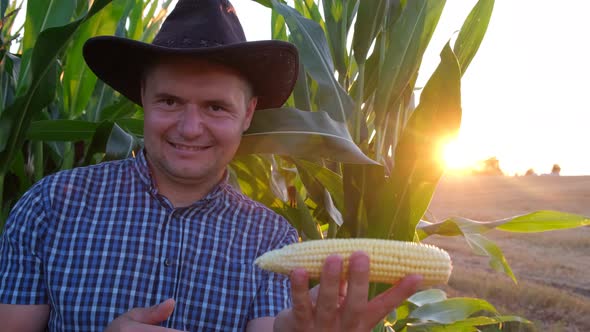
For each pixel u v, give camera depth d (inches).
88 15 63.3
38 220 50.1
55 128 76.4
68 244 50.3
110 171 54.4
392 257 40.3
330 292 37.9
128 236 51.3
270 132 64.9
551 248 241.3
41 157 86.2
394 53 76.7
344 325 39.8
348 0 86.0
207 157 51.4
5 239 50.5
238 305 52.5
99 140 76.6
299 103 84.6
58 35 63.1
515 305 184.9
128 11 108.0
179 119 50.3
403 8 82.2
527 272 208.2
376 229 69.2
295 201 100.1
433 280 41.0
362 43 78.4
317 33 80.6
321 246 40.7
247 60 51.4
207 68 49.7
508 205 447.8
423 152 65.6
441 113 64.2
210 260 52.6
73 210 51.5
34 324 48.9
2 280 48.8
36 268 49.3
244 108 53.9
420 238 87.6
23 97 65.7
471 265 241.8
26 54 76.4
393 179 67.8
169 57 49.5
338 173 83.7
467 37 85.0
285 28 118.3
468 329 116.6
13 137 68.0
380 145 80.0
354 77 97.7
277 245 55.6
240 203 56.7
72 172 53.6
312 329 40.6
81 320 48.9
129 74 62.1
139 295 50.1
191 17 55.0
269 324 51.6
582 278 196.2
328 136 65.0
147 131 51.5
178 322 50.7
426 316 112.7
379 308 40.0
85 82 88.7
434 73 64.2
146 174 53.2
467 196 489.7
